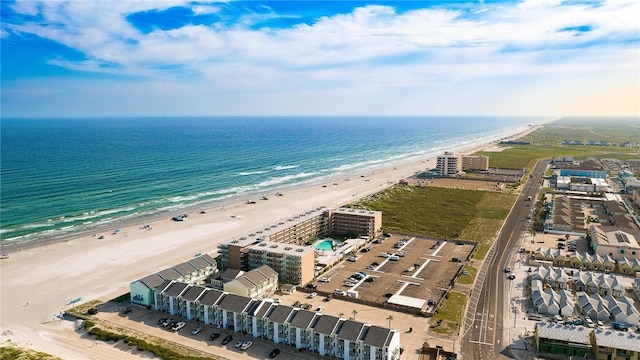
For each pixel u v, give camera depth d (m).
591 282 158.25
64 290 162.88
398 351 115.56
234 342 125.50
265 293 154.38
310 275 169.12
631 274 175.38
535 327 124.62
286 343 124.31
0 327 135.00
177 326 133.25
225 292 140.12
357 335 114.50
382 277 172.38
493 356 116.56
